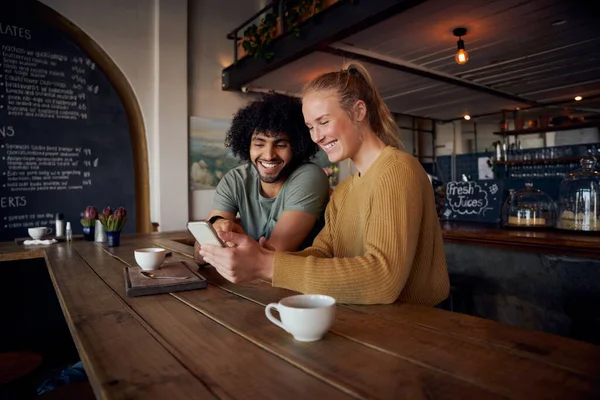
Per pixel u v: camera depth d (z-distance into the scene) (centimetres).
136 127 469
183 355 66
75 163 423
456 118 742
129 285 109
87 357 66
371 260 90
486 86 519
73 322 84
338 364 62
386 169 100
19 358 154
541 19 319
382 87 507
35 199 403
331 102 106
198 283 112
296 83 496
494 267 215
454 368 59
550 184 562
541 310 196
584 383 54
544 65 436
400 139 118
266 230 168
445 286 112
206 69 514
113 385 56
